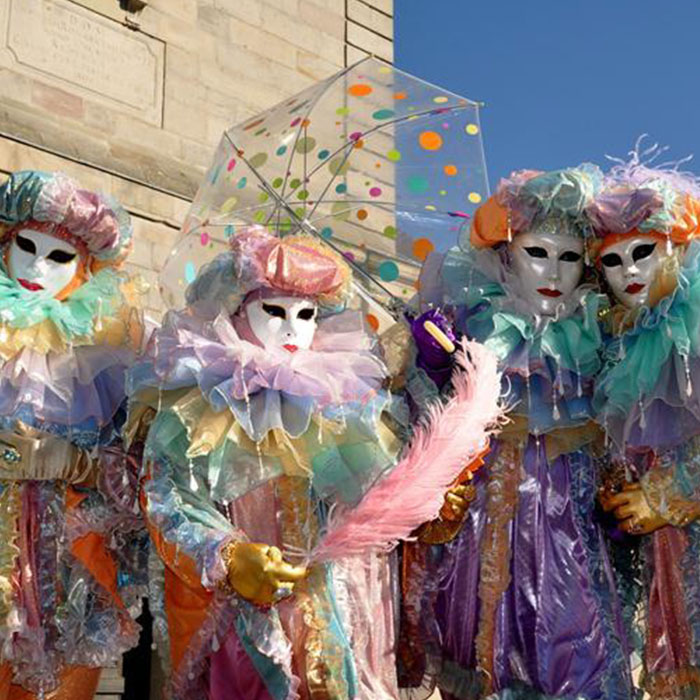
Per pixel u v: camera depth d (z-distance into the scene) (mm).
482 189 4992
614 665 4137
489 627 4148
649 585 4375
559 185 4281
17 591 4035
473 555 4246
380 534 3711
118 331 4324
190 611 3766
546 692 4051
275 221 4648
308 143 4875
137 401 3924
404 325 4375
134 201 7699
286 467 3814
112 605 4242
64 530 4160
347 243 4863
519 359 4234
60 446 4141
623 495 4250
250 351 3857
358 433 3875
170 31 8297
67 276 4359
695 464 4145
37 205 4270
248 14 8805
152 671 6242
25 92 7418
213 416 3768
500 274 4406
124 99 7918
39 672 4004
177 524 3693
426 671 4301
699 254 4219
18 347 4125
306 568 3689
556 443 4320
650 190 4254
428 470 3787
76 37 7773
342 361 3975
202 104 8344
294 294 4043
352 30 9430
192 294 4137
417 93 5074
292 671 3697
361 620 3836
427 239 4867
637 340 4223
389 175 4949
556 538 4230
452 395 4246
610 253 4352
